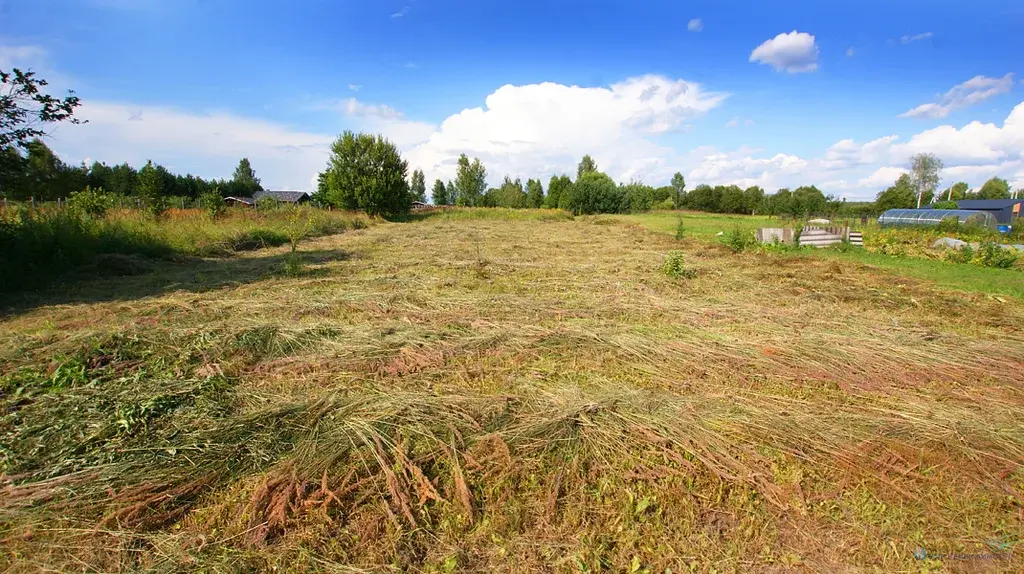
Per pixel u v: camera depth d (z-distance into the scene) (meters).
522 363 4.81
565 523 2.68
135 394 3.83
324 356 4.83
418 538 2.56
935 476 3.12
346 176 31.03
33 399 3.80
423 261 11.48
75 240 9.30
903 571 2.45
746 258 12.97
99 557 2.37
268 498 2.76
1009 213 35.88
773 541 2.60
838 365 4.81
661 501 2.86
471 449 3.27
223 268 10.18
